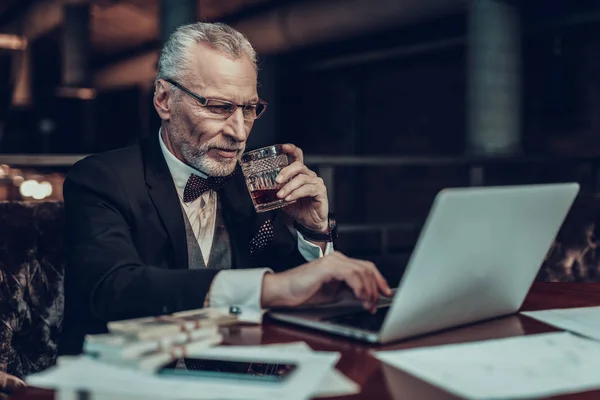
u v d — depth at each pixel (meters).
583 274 2.34
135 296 1.09
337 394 0.74
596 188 4.80
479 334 1.02
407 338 0.98
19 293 1.50
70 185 1.38
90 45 9.47
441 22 7.41
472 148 5.52
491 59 5.40
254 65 1.46
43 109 13.23
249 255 1.59
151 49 10.12
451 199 0.82
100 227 1.29
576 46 6.41
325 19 6.52
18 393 0.82
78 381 0.69
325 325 1.01
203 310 1.01
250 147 1.64
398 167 8.66
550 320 1.10
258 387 0.69
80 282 1.20
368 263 1.07
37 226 1.57
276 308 1.13
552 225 1.08
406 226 4.39
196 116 1.42
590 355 0.87
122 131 14.38
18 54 10.93
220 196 1.58
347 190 9.37
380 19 6.12
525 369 0.81
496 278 1.03
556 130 6.68
